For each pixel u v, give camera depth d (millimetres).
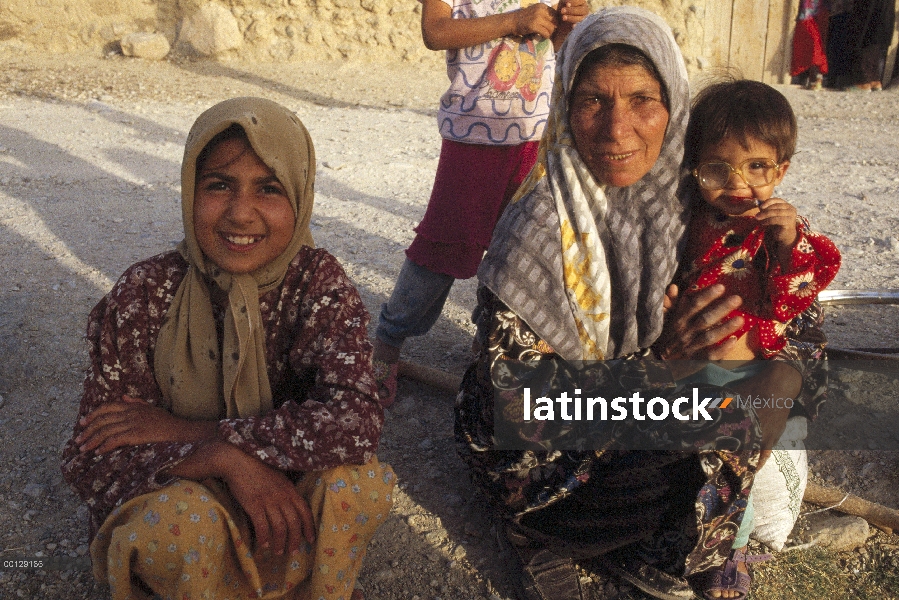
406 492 2668
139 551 1708
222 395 2027
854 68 11086
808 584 2365
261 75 10000
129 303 1974
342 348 2006
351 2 10594
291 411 1914
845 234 5230
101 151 6523
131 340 1979
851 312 3959
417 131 8023
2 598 2148
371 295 4051
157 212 5102
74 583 2215
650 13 2104
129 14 10352
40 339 3391
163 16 10422
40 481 2596
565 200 2129
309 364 2059
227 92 9164
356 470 1929
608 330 2176
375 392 1993
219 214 1886
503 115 2758
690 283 2219
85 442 1913
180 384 1996
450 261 2879
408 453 2865
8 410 2930
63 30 10164
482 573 2365
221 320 2043
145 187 5637
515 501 2193
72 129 7172
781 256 2109
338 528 1890
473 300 4059
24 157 6191
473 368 2311
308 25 10578
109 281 3992
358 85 9906
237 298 1964
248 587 1917
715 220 2189
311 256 2096
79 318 3596
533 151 2844
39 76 9070
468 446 2254
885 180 6695
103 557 1843
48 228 4664
